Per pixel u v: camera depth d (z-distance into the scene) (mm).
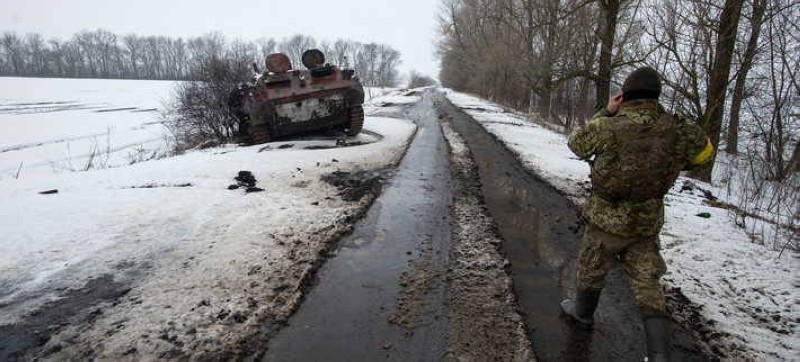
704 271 4336
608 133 2732
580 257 3242
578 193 7281
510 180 8172
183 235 5016
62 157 15977
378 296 3836
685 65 9883
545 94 23078
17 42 121938
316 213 5852
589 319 3381
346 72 12102
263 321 3418
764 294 3893
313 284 4051
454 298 3795
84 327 3295
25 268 4191
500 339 3230
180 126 15070
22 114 30844
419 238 5160
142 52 129750
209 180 7508
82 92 55594
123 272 4148
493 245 4961
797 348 3150
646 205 2797
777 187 7570
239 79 14477
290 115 11562
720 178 10750
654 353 2615
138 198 6309
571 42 20141
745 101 10133
